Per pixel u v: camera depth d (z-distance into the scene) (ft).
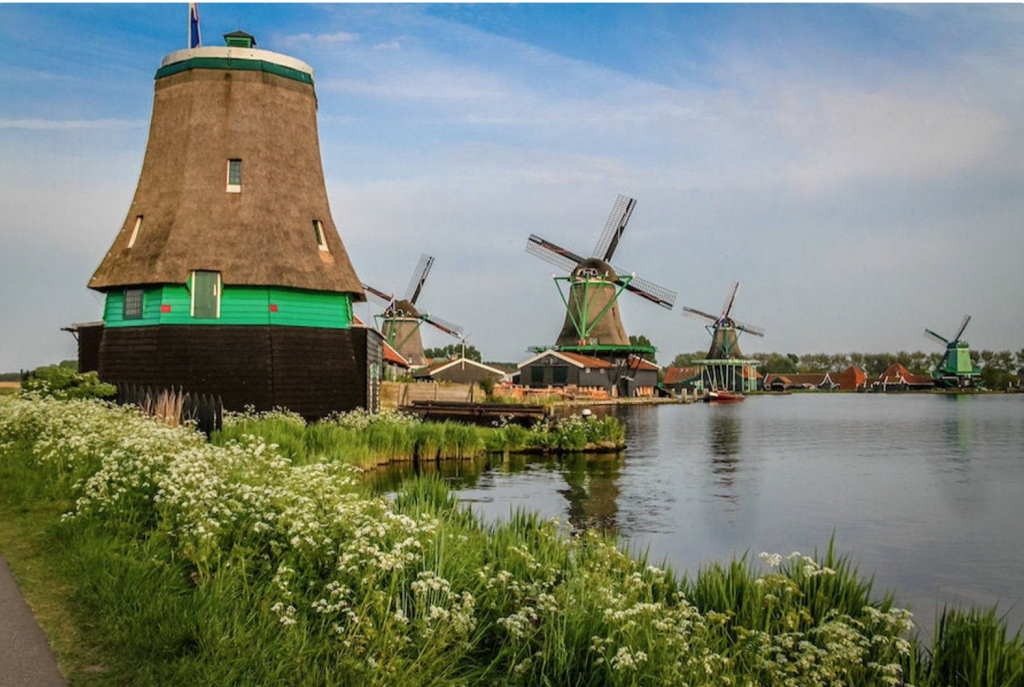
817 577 28.25
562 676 21.84
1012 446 121.49
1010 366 598.34
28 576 26.02
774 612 26.89
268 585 24.36
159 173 97.45
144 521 30.94
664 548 50.16
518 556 28.84
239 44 101.35
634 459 100.58
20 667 19.25
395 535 26.50
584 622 23.06
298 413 91.71
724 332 394.73
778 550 50.08
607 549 30.94
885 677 20.70
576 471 86.89
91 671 19.17
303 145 102.22
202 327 90.17
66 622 22.13
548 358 264.31
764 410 250.98
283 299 93.56
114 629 21.43
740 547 50.78
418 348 287.89
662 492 72.43
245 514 28.81
